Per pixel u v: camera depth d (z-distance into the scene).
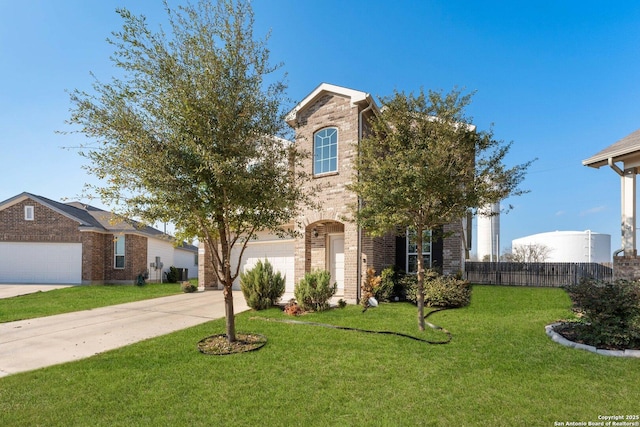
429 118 7.93
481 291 13.78
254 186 6.30
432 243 12.80
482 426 3.81
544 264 17.17
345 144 12.05
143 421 3.93
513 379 5.06
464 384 4.90
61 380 5.08
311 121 12.98
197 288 16.69
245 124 6.37
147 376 5.22
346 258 11.66
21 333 7.88
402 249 13.19
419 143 7.64
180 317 9.59
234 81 6.22
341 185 11.91
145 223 6.33
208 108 5.94
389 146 8.21
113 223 6.12
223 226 6.88
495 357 6.02
